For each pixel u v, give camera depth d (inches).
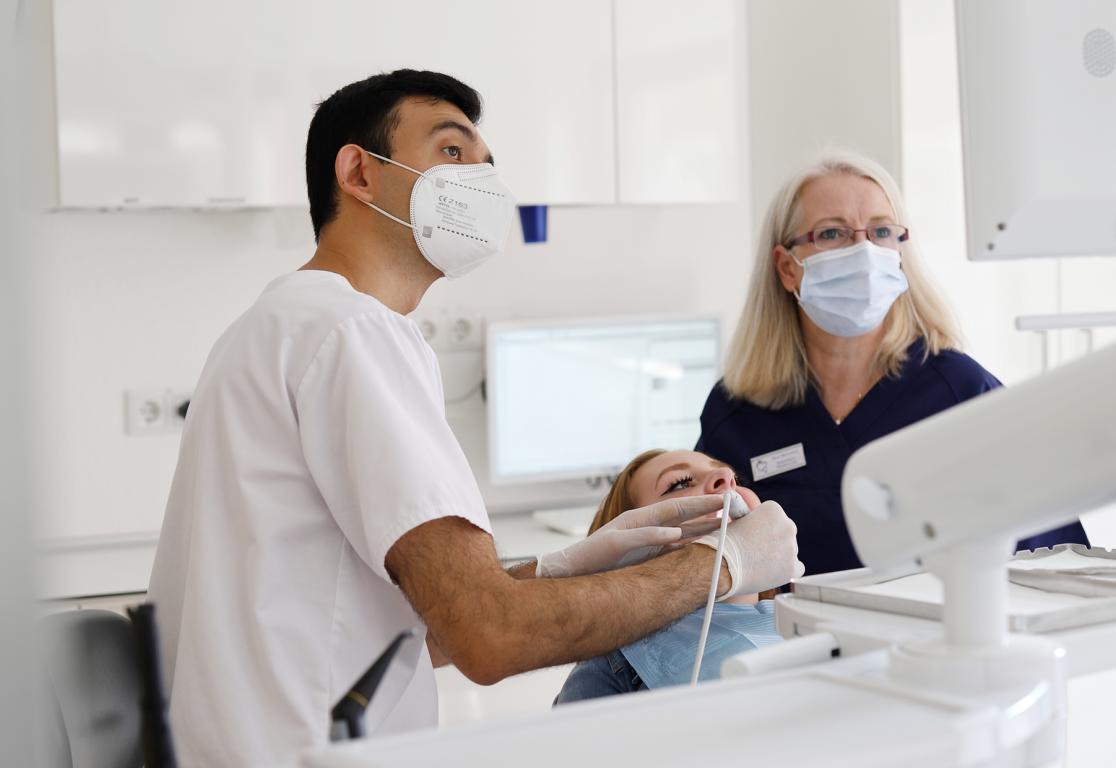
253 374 46.9
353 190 55.3
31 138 100.7
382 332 47.0
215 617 46.0
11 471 19.6
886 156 122.6
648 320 124.4
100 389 112.6
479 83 111.3
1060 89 46.6
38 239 20.4
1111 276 125.5
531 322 119.6
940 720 24.2
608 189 117.3
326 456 45.8
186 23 101.1
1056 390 24.3
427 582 42.9
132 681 48.9
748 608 62.4
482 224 57.3
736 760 22.4
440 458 44.9
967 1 47.3
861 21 124.9
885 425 75.0
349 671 46.4
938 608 32.4
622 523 52.3
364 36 106.8
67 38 97.8
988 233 47.8
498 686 100.3
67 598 95.1
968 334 120.7
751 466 77.1
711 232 137.3
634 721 24.9
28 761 20.0
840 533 74.2
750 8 136.1
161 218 114.2
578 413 122.4
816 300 72.1
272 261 118.0
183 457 50.3
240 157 103.3
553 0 113.7
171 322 114.7
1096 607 32.0
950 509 25.6
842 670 28.5
